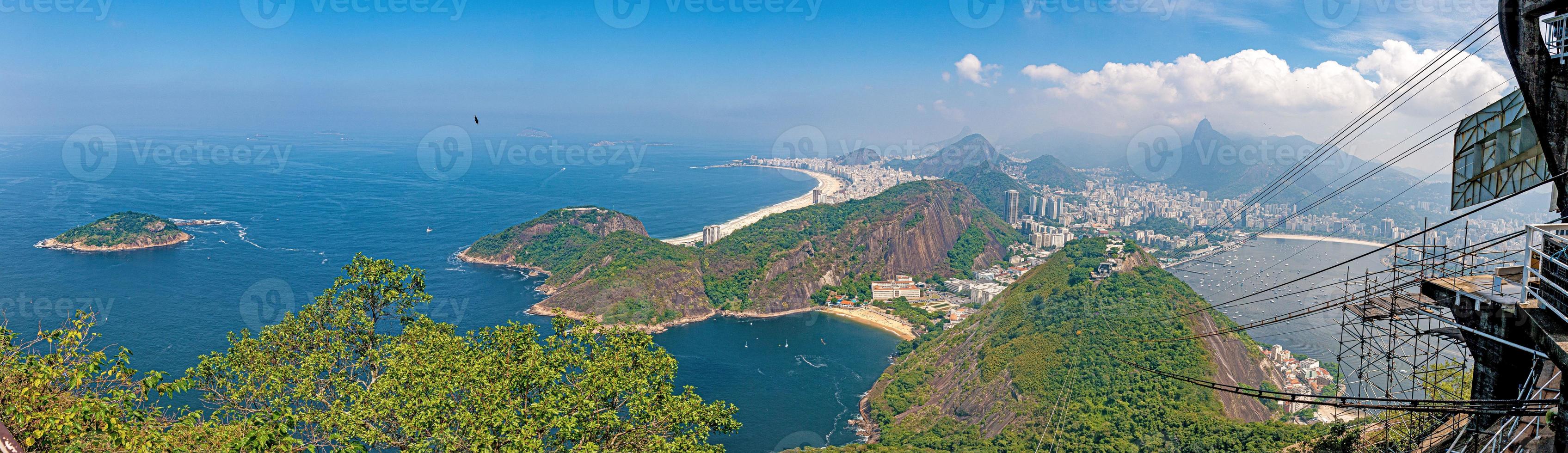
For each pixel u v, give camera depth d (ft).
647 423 89.35
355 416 80.28
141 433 57.98
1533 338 48.49
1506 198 56.59
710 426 92.79
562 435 82.64
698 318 422.82
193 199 640.58
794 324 416.67
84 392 59.11
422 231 581.12
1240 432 170.30
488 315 394.32
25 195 596.70
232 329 305.12
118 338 286.87
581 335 96.68
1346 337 304.30
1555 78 49.39
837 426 268.21
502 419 80.38
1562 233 48.93
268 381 92.27
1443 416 77.00
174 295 350.43
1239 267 463.42
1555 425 44.37
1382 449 83.35
